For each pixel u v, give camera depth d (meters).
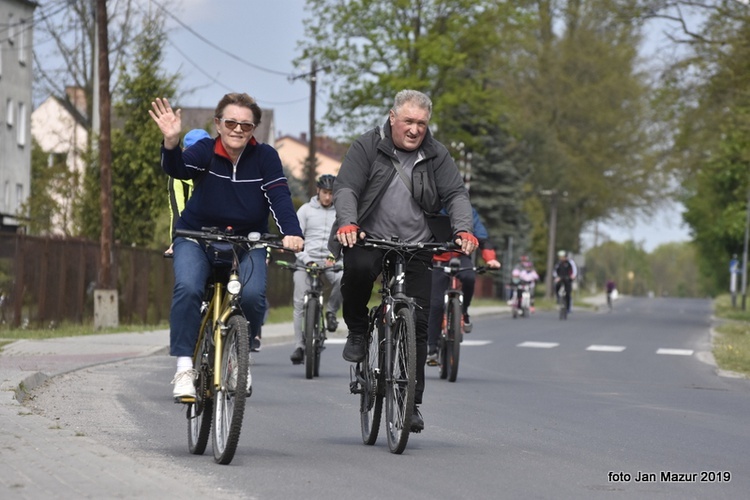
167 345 46.44
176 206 20.45
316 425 23.33
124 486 14.89
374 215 19.86
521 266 105.19
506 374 39.16
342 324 69.56
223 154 18.30
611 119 172.00
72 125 115.19
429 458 19.08
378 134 19.89
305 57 127.25
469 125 142.00
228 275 18.66
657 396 32.19
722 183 178.75
